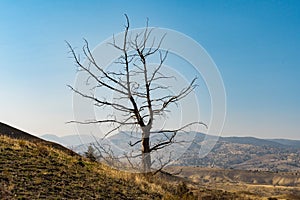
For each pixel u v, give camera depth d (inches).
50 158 620.1
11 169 480.4
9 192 382.3
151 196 527.8
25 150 633.0
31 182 441.4
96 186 501.7
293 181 4970.5
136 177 594.9
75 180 508.1
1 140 677.9
